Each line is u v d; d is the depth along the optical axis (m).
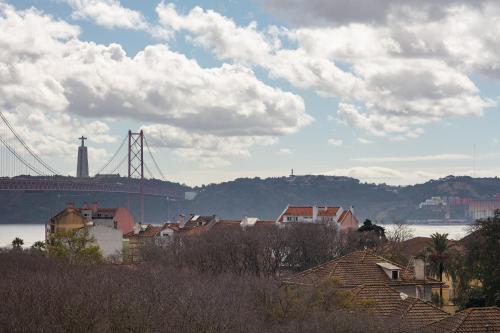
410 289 137.38
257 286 124.94
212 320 96.56
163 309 99.38
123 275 139.50
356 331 102.44
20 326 88.94
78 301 96.31
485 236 151.00
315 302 116.31
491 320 102.06
